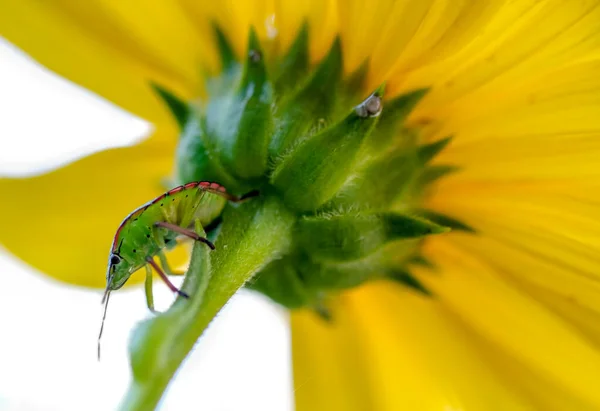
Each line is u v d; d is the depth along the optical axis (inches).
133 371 3.5
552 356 4.1
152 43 4.2
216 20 4.2
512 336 4.2
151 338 3.5
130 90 4.3
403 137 4.0
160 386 3.5
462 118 3.9
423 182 4.0
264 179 3.9
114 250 3.7
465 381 4.3
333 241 3.9
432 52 3.8
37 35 4.1
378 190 4.0
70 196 4.5
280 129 3.9
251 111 3.9
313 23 4.0
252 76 4.0
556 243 4.0
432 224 4.0
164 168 4.5
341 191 3.9
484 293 4.2
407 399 4.4
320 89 4.0
